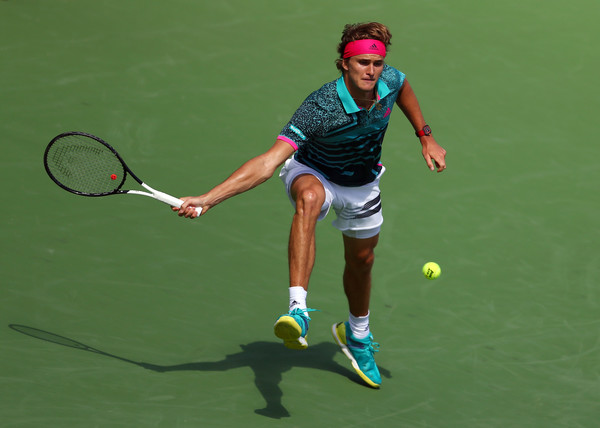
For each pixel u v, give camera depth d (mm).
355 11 40750
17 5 37500
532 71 37531
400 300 23172
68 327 19703
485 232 26953
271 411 17531
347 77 16375
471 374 20203
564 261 25828
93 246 23375
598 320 23016
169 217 25453
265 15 39500
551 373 20531
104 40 35750
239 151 29656
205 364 19094
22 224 23859
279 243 24984
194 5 39531
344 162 17141
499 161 31172
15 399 16641
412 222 27094
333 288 23312
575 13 42844
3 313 19844
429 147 18797
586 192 29812
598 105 35656
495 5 42812
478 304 23312
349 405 18312
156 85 33094
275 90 33875
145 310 20891
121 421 16344
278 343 20500
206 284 22453
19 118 29531
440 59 37531
